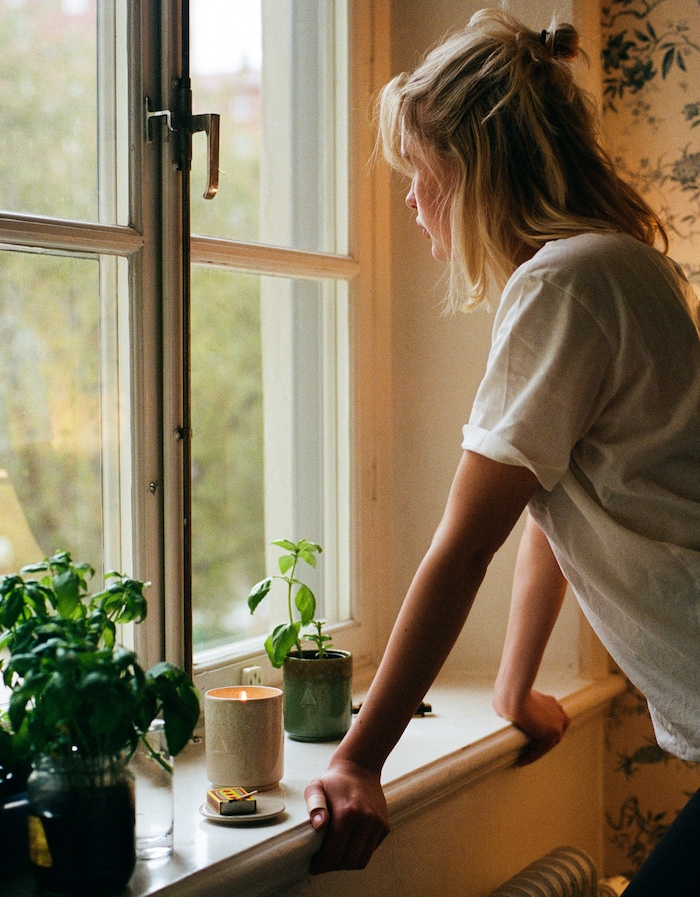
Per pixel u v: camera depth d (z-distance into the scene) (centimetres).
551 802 150
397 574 163
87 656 73
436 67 108
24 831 85
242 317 142
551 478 93
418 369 160
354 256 153
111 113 113
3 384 103
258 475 146
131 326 113
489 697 146
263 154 145
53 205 108
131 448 114
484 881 132
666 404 95
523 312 94
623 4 164
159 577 114
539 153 104
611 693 159
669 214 163
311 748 122
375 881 111
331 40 154
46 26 107
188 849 90
